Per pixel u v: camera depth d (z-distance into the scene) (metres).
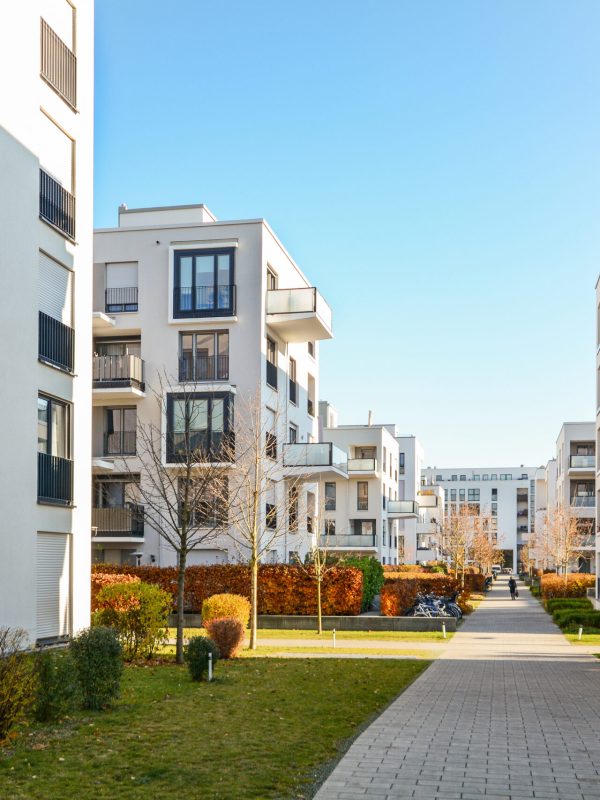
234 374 34.31
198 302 34.66
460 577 61.22
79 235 21.61
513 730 10.94
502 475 151.38
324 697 13.12
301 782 8.10
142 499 33.41
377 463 62.09
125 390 33.25
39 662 10.87
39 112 19.72
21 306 18.59
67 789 7.65
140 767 8.45
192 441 32.69
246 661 18.33
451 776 8.52
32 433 18.88
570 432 69.44
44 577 19.64
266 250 35.31
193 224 35.06
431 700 13.41
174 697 12.76
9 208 18.25
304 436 41.34
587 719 11.84
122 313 35.03
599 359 46.59
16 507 18.14
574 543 63.12
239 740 9.73
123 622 17.09
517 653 21.66
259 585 31.98
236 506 27.91
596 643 24.92
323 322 36.19
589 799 7.82
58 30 21.11
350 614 31.73
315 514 40.88
